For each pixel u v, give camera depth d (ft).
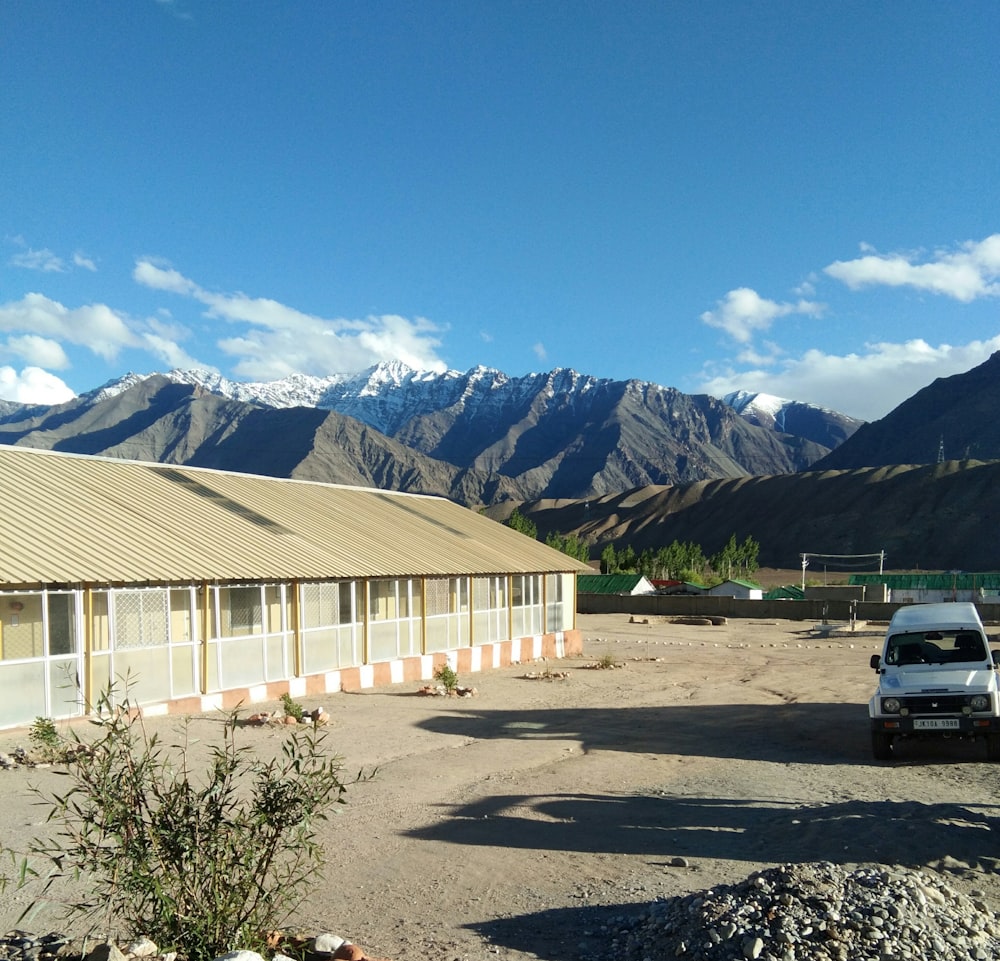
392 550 88.48
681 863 26.86
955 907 20.79
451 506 131.54
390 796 36.09
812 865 21.90
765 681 89.20
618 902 23.38
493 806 34.58
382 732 53.16
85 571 53.21
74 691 51.83
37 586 50.31
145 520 67.26
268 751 44.27
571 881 25.29
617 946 20.20
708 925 19.04
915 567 487.61
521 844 29.12
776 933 18.37
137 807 16.63
